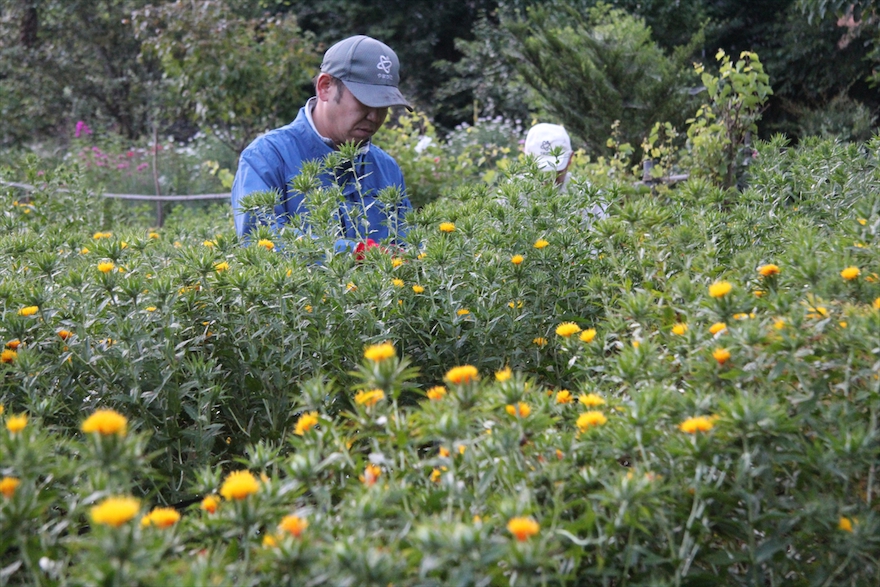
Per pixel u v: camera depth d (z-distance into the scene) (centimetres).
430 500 149
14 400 227
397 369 159
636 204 275
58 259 271
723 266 246
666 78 955
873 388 165
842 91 1270
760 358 175
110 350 235
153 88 1792
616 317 233
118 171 1374
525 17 1809
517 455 158
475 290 265
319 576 126
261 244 286
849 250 215
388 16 2195
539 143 461
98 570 117
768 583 172
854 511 159
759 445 158
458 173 846
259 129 1255
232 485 139
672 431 167
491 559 125
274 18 1327
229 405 251
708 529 155
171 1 1716
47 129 1881
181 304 253
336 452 161
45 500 148
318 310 251
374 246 278
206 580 123
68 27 1836
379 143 820
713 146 625
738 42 1708
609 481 155
